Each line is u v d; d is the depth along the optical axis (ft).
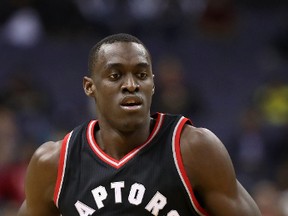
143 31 96.02
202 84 90.58
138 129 27.14
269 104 85.15
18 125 76.59
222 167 26.58
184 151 26.81
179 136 27.09
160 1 99.25
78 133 28.22
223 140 81.66
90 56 27.61
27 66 89.51
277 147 79.97
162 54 92.79
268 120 83.92
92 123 28.37
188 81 89.56
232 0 101.71
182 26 97.81
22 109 80.07
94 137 27.96
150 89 26.81
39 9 95.55
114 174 26.81
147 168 26.76
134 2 98.12
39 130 74.90
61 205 27.61
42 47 91.40
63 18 95.91
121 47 26.61
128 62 26.35
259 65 93.20
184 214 26.73
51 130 77.51
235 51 94.58
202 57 93.35
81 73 89.76
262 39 96.94
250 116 79.25
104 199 26.66
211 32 97.09
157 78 80.69
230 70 92.12
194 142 26.81
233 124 84.12
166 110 78.43
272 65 93.15
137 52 26.55
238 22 99.45
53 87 87.92
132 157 26.99
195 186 26.81
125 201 26.45
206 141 26.78
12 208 59.67
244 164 77.92
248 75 91.76
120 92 26.48
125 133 27.09
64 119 79.20
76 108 81.35
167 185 26.50
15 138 73.77
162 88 79.66
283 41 95.25
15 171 64.28
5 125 69.97
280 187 71.67
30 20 93.15
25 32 92.12
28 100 81.00
